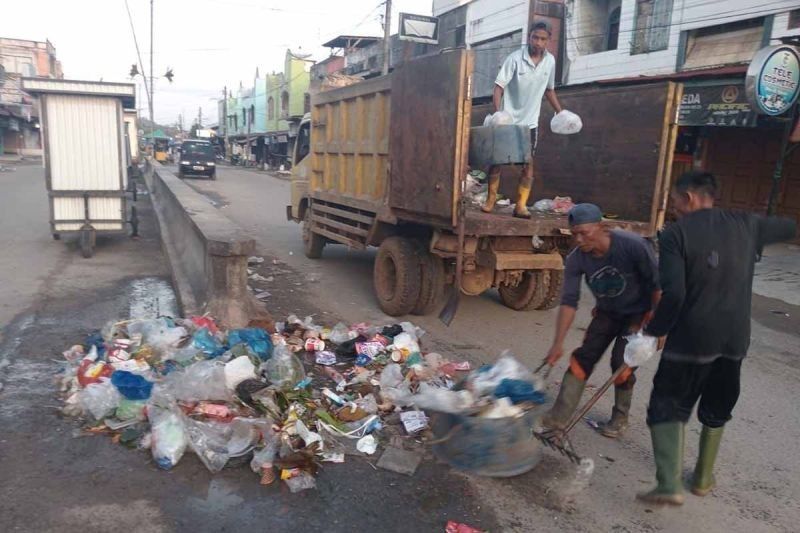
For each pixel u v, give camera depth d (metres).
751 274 3.00
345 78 8.80
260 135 48.66
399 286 6.37
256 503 3.07
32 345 5.17
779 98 9.06
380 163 6.71
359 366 4.90
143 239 11.03
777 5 11.43
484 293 8.10
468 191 7.06
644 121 6.28
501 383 3.56
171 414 3.54
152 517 2.91
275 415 3.80
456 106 5.11
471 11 20.59
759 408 4.68
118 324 5.09
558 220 5.82
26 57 53.81
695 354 2.95
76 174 9.05
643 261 3.46
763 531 3.09
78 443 3.54
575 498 3.29
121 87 8.95
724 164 13.70
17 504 2.94
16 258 8.84
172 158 52.97
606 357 5.57
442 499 3.21
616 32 15.41
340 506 3.10
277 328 5.58
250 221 14.53
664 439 3.10
